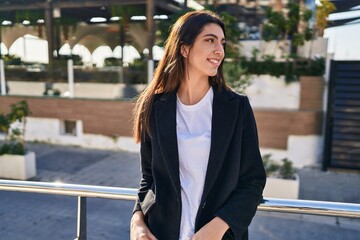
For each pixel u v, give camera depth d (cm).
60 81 988
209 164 118
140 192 140
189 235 121
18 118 727
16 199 496
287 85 778
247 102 123
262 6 849
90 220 463
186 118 124
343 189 627
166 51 131
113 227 446
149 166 139
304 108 773
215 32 118
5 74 1034
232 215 114
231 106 119
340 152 734
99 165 779
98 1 1010
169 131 124
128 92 927
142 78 923
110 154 873
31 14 1082
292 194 553
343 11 905
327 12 805
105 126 916
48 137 972
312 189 626
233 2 869
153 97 132
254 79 798
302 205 140
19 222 445
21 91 1017
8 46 1125
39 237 409
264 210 143
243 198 117
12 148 705
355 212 136
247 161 120
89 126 932
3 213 466
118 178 692
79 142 945
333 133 736
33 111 978
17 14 1091
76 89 970
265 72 789
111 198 161
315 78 754
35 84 1005
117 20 1109
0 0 1081
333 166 738
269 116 767
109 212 484
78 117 938
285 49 829
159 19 923
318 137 756
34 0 1059
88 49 1216
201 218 121
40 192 174
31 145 959
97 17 1204
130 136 895
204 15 121
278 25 798
